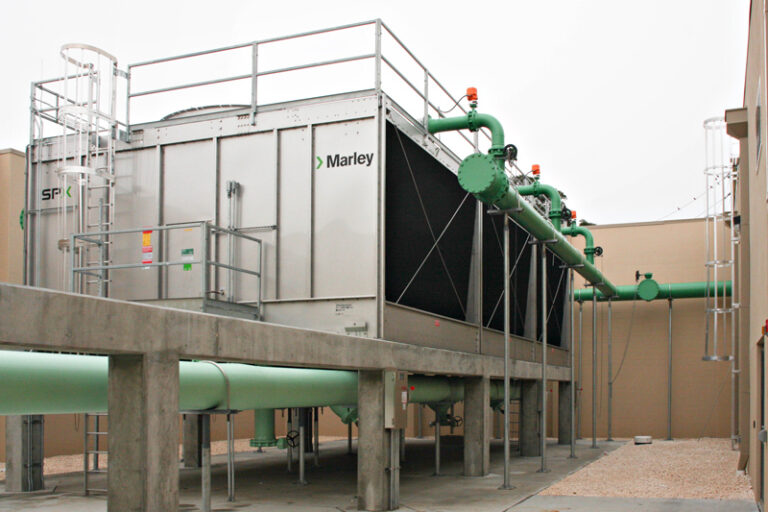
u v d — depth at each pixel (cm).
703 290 2516
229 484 1232
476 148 1527
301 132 1220
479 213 1642
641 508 1117
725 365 2559
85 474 1277
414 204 1320
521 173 1975
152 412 640
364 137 1181
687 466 1656
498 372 1620
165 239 1275
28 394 605
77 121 1269
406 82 1315
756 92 1077
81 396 654
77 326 567
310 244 1192
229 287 1190
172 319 673
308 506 1173
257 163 1240
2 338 507
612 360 2700
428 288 1381
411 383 1385
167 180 1287
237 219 1239
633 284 2698
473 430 1525
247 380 882
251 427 2689
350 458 1942
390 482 1098
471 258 1628
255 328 804
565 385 2397
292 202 1212
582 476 1511
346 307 1157
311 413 2142
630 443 2381
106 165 1301
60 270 1311
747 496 1215
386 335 1158
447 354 1328
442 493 1289
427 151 1373
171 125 1291
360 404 1095
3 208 1941
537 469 1653
